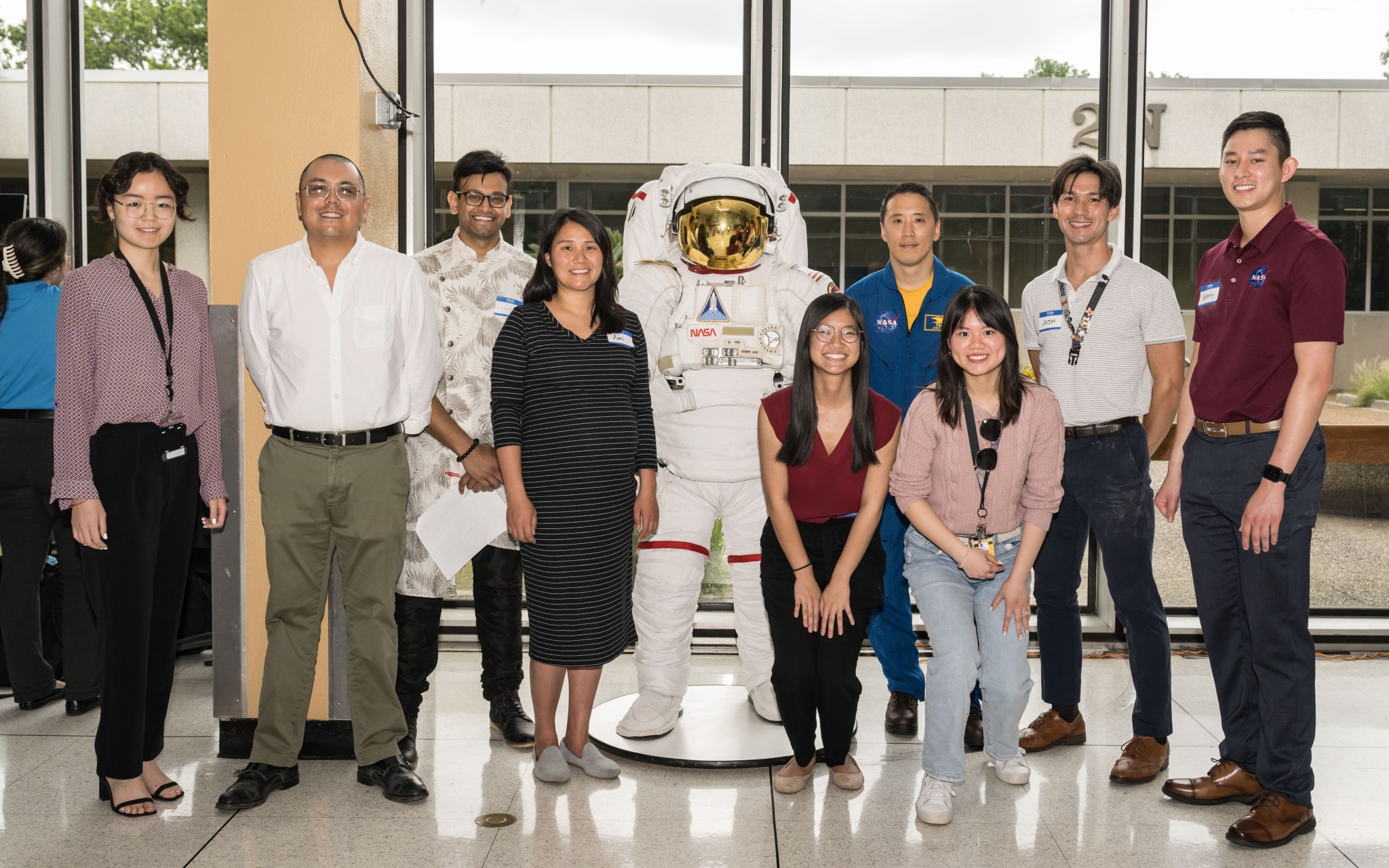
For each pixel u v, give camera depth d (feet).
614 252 13.37
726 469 9.66
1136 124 12.89
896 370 10.03
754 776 9.20
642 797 8.73
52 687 11.28
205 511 9.70
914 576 8.54
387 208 10.19
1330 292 7.57
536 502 8.68
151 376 7.98
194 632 12.83
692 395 9.61
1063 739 10.02
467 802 8.60
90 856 7.57
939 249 13.42
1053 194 9.46
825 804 8.61
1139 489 9.16
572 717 9.20
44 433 10.75
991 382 8.34
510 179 10.04
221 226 9.37
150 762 8.70
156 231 7.98
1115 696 11.55
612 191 13.39
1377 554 14.19
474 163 9.81
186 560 8.39
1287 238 7.82
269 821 8.20
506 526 9.34
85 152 13.34
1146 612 9.16
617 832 8.04
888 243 9.91
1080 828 8.16
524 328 8.73
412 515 9.78
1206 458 8.29
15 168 13.34
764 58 12.93
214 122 9.33
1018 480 8.29
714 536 13.84
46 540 11.17
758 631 10.16
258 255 9.35
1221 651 8.59
